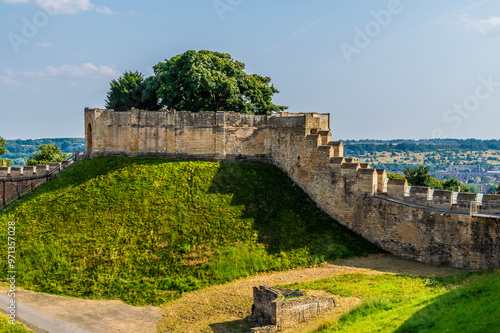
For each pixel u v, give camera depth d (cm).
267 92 8288
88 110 7281
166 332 3841
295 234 5544
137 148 6888
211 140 6744
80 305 4359
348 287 4322
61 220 5631
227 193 6012
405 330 3072
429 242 4953
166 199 5819
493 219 4538
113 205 5753
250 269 4975
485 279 3675
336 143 6188
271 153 6856
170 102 7462
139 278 4769
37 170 7000
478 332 2686
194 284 4703
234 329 3775
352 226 5700
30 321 3997
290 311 3697
